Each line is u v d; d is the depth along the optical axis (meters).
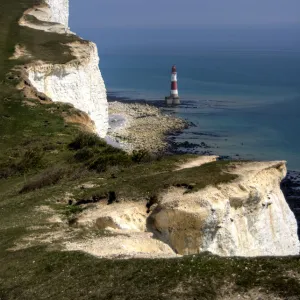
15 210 28.41
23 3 109.12
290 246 29.42
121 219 24.84
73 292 18.05
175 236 24.53
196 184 26.28
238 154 84.62
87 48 76.56
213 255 19.16
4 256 21.81
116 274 18.66
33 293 18.53
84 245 22.02
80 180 32.66
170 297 16.52
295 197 60.44
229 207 25.48
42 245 22.30
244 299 15.99
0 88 61.19
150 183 27.41
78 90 69.44
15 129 52.56
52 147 47.50
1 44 74.81
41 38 80.31
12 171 42.03
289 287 16.06
